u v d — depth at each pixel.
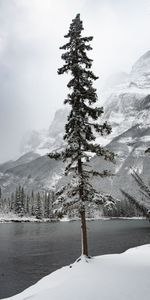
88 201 20.55
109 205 19.73
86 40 22.52
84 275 16.08
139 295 11.88
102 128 21.81
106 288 13.04
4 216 153.00
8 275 30.64
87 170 21.62
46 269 33.41
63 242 59.69
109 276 15.27
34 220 151.12
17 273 31.53
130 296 11.82
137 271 16.38
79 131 21.27
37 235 75.88
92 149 21.22
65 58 22.73
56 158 21.39
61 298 12.39
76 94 21.52
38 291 15.14
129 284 13.48
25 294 15.82
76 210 20.59
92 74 22.42
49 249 49.34
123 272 16.17
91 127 21.98
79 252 45.62
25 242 59.81
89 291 12.83
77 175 21.08
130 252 26.16
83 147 21.53
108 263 19.50
